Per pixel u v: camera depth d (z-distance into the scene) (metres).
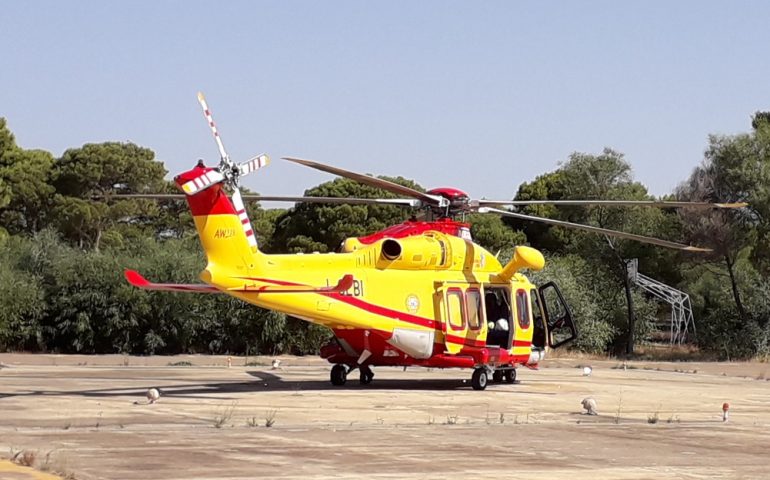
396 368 37.84
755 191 56.25
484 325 28.27
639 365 44.84
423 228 28.22
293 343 48.75
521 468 14.17
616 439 17.95
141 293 46.16
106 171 72.75
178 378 29.98
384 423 19.31
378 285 26.59
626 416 22.23
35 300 45.84
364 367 28.53
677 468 14.70
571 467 14.45
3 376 29.03
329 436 17.05
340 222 64.94
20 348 46.19
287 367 37.03
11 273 46.53
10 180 70.69
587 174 60.06
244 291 23.73
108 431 16.83
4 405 20.67
